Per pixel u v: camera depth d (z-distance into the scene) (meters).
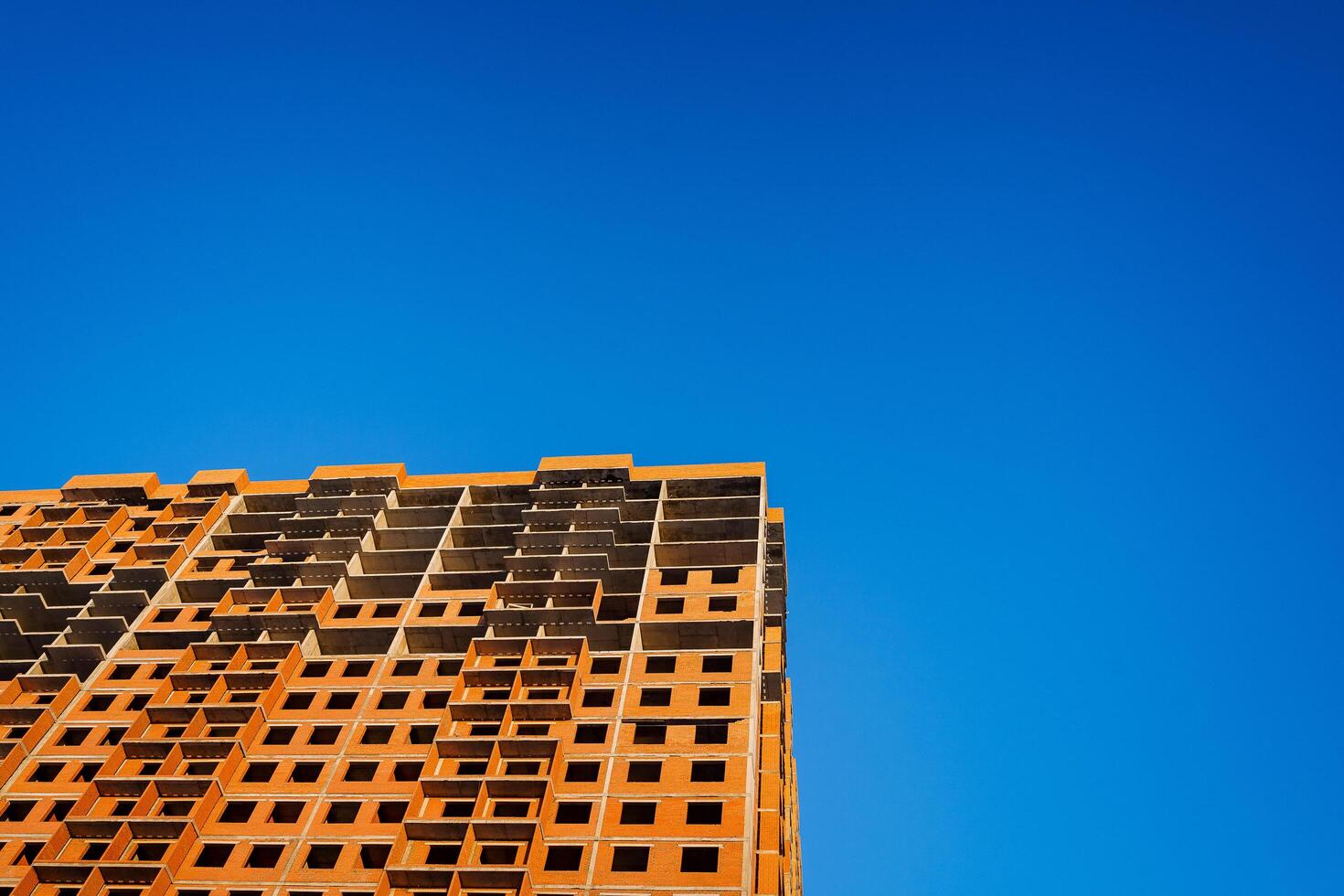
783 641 74.50
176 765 58.06
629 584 70.19
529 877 48.91
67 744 62.50
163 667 67.75
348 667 66.00
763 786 58.38
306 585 73.12
